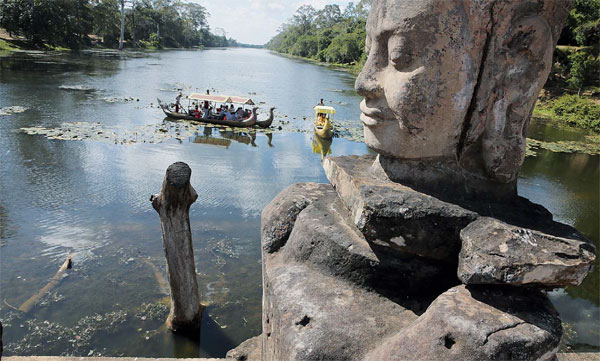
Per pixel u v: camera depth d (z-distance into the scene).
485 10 2.15
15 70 26.70
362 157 3.22
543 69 2.23
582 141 19.34
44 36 41.44
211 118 17.33
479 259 1.92
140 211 8.67
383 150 2.53
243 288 6.46
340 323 2.14
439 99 2.26
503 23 2.18
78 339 5.28
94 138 13.51
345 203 2.68
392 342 1.89
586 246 1.96
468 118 2.35
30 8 39.09
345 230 2.64
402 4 2.26
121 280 6.42
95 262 6.80
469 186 2.46
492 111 2.30
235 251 7.45
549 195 11.89
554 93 28.42
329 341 2.04
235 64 52.69
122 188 9.75
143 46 67.62
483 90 2.28
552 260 1.86
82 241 7.39
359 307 2.27
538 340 1.75
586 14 30.20
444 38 2.19
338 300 2.31
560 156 16.34
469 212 2.20
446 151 2.41
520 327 1.80
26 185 9.55
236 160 12.64
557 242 1.97
